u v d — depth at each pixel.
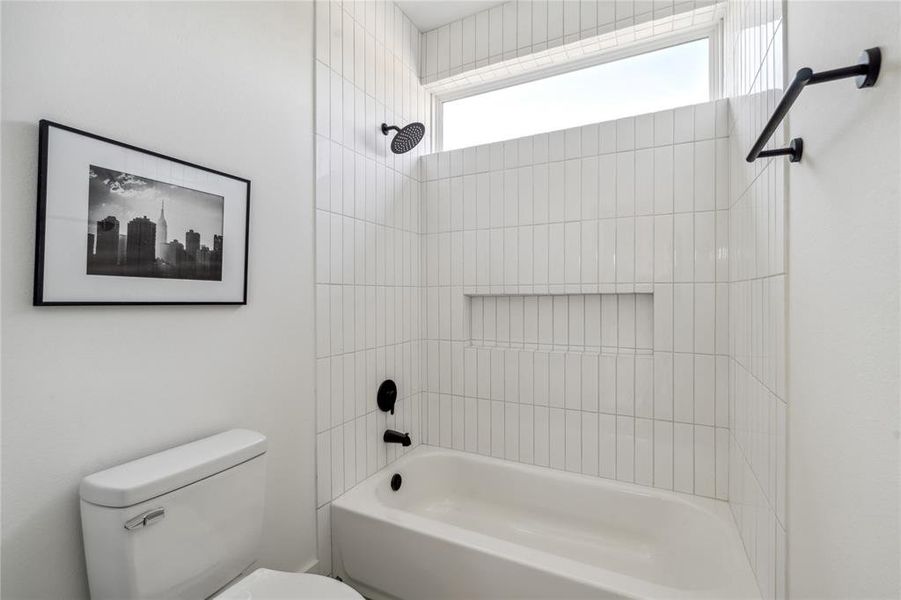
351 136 1.86
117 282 1.03
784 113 0.70
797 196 0.89
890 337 0.54
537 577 1.29
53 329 0.93
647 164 1.85
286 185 1.54
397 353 2.17
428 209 2.35
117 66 1.04
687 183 1.78
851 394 0.64
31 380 0.90
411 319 2.29
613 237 1.91
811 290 0.81
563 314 2.09
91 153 0.98
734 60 1.59
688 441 1.78
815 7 0.79
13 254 0.87
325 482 1.70
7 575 0.87
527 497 2.03
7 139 0.86
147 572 0.95
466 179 2.25
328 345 1.73
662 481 1.83
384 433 2.05
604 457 1.94
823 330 0.75
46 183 0.90
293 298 1.57
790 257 0.93
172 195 1.16
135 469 1.02
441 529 1.51
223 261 1.30
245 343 1.38
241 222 1.35
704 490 1.75
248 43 1.40
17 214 0.88
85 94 0.98
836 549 0.70
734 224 1.59
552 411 2.05
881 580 0.56
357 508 1.67
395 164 2.16
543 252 2.06
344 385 1.81
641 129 1.86
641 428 1.87
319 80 1.69
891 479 0.53
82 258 0.97
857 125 0.62
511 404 2.14
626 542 1.80
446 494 2.20
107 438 1.03
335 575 1.73
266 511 1.45
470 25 2.24
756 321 1.23
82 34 0.98
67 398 0.96
